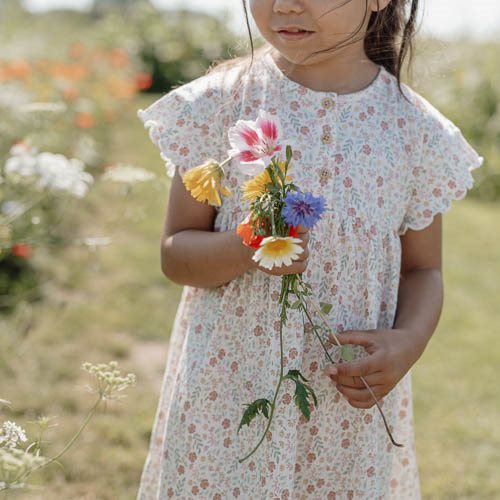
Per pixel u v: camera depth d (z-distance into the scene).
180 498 1.55
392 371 1.47
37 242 2.88
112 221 3.54
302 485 1.54
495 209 6.51
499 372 3.46
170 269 1.54
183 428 1.54
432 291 1.63
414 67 1.92
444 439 2.88
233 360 1.52
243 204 1.52
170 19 13.23
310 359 1.50
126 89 8.03
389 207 1.57
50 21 15.82
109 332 3.53
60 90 6.14
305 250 1.33
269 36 1.49
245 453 1.51
